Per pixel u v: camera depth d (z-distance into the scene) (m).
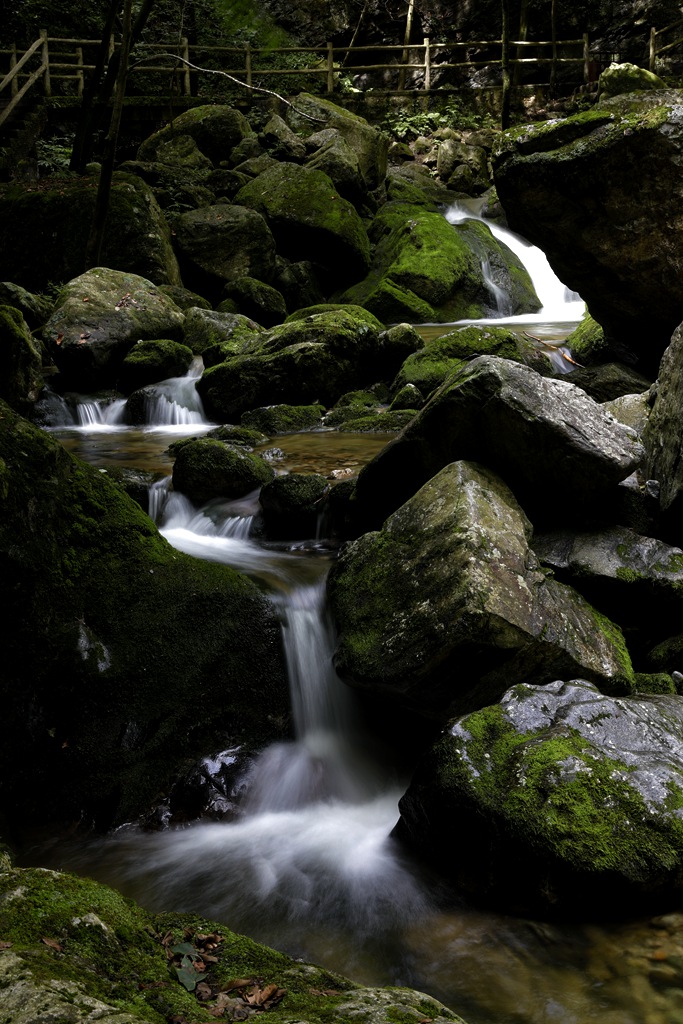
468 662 4.06
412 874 3.72
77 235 14.37
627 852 3.29
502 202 8.12
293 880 3.72
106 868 3.85
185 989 2.35
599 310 8.55
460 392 4.95
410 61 26.14
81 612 4.46
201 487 6.49
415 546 4.55
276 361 9.91
